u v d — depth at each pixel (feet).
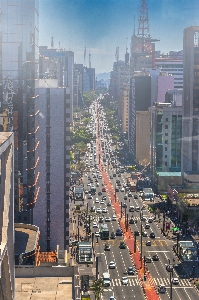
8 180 341.82
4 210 335.06
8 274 338.34
